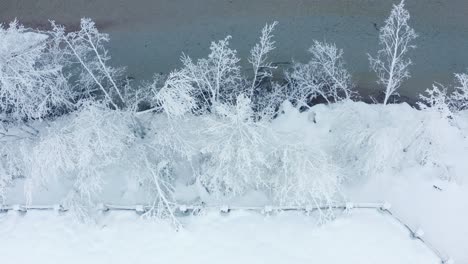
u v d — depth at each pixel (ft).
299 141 38.55
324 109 45.52
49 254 33.45
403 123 43.57
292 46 48.91
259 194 37.60
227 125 34.73
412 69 48.73
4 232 34.53
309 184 34.30
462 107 47.60
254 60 48.26
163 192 36.01
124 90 45.44
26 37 39.52
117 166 39.96
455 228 40.16
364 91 47.83
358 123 41.01
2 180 37.65
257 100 46.16
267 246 32.60
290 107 45.47
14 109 41.01
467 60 48.88
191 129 40.63
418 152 42.22
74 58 46.32
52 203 38.22
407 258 31.58
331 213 32.94
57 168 37.01
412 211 40.45
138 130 42.04
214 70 40.91
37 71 36.94
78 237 33.91
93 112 35.73
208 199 36.81
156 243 33.30
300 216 33.94
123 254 33.04
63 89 42.14
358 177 41.34
